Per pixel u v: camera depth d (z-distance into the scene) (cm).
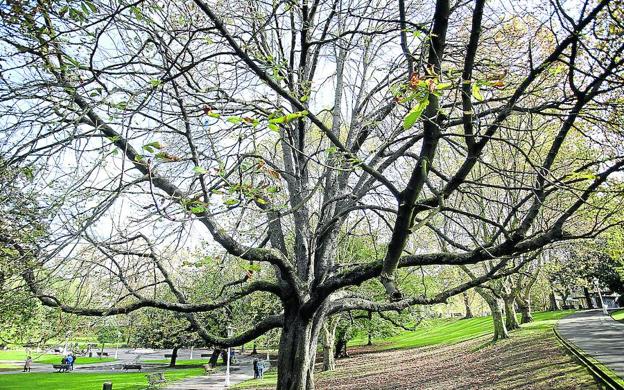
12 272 422
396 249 402
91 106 390
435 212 407
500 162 975
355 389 1914
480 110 696
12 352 5312
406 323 2675
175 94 536
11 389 2428
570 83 415
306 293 714
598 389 1101
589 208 780
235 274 923
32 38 418
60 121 404
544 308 5741
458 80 367
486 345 2512
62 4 420
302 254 791
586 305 5916
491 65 652
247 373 3109
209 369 3169
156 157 373
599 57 480
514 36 694
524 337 2361
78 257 404
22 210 418
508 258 677
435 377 1945
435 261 597
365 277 625
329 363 2738
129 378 2886
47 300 619
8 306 599
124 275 539
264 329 771
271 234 823
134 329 1010
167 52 471
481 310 7106
